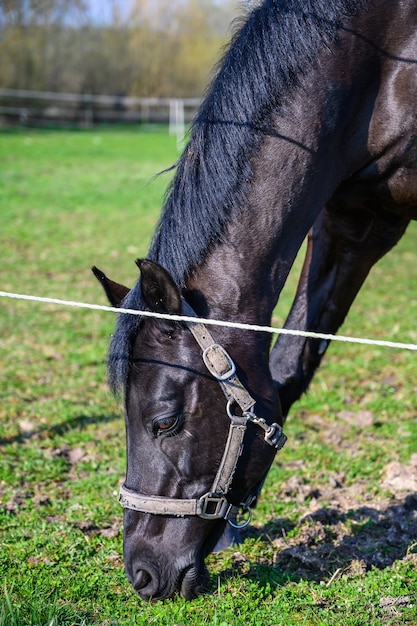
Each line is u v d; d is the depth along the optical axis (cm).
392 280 854
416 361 583
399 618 270
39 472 407
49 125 3103
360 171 283
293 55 256
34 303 755
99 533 344
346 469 409
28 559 319
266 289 255
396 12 267
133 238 1072
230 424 241
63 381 550
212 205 247
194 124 260
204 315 246
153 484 240
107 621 270
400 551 326
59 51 3347
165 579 243
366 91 271
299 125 255
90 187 1540
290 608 281
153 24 3572
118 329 237
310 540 334
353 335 650
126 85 3556
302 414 493
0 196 1383
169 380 236
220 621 271
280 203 253
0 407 499
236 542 333
